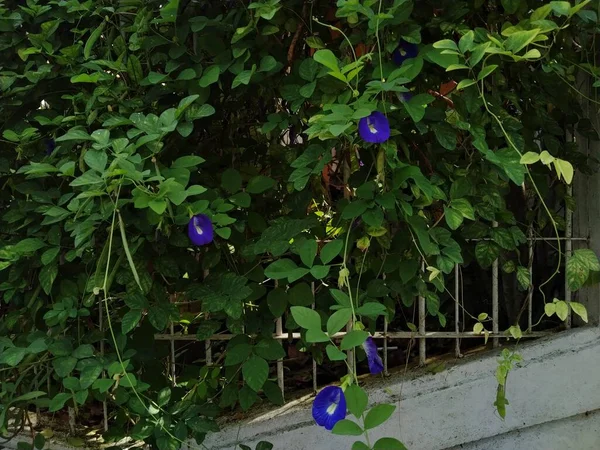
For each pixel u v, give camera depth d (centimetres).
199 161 213
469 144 242
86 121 235
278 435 276
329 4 237
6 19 253
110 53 244
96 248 238
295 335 285
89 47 229
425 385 276
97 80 226
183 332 288
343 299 188
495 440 279
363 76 215
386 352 290
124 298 230
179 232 228
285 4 230
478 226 247
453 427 274
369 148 219
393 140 214
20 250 233
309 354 334
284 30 239
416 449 274
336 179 269
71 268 252
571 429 276
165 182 194
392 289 244
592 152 271
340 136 210
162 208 191
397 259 239
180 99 237
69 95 247
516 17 237
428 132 237
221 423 284
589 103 267
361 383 288
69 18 248
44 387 272
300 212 245
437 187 228
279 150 256
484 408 273
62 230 242
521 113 255
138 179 193
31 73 242
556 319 297
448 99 242
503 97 244
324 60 190
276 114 236
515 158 213
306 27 238
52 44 251
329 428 182
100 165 194
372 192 209
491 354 279
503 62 239
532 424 273
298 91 225
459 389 273
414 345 323
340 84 215
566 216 275
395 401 274
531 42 205
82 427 305
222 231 216
